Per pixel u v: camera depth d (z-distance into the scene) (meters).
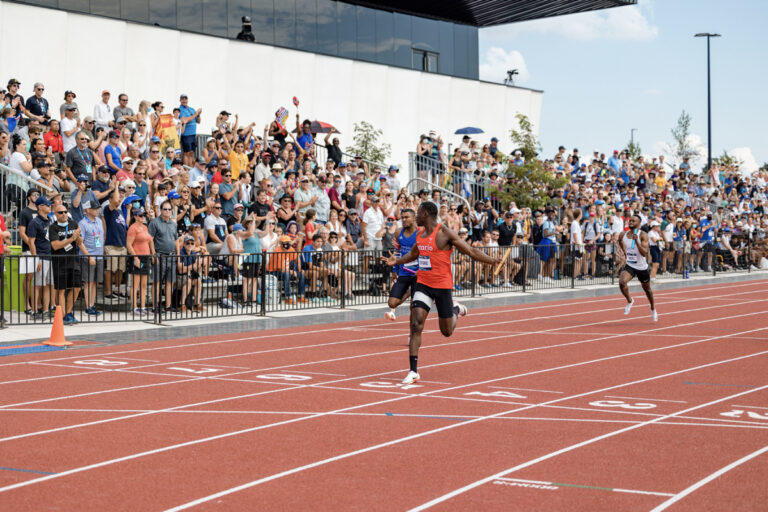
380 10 33.69
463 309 12.11
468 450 6.82
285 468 6.27
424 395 9.19
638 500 5.49
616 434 7.39
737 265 35.94
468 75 37.34
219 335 14.34
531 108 38.03
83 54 24.17
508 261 23.45
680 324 16.53
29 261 14.75
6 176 16.61
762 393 9.34
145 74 25.66
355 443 7.05
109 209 16.16
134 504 5.38
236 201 19.70
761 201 42.47
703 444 7.02
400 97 32.81
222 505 5.37
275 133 23.81
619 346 13.24
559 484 5.86
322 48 31.77
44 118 18.89
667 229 31.19
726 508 5.32
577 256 25.80
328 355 12.16
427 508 5.32
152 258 15.69
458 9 35.03
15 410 8.30
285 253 18.08
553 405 8.66
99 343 13.16
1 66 22.53
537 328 15.69
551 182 28.84
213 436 7.27
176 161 18.98
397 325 16.02
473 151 29.81
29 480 5.93
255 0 29.66
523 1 33.78
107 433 7.36
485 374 10.58
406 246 12.79
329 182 21.92
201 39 26.92
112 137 17.92
